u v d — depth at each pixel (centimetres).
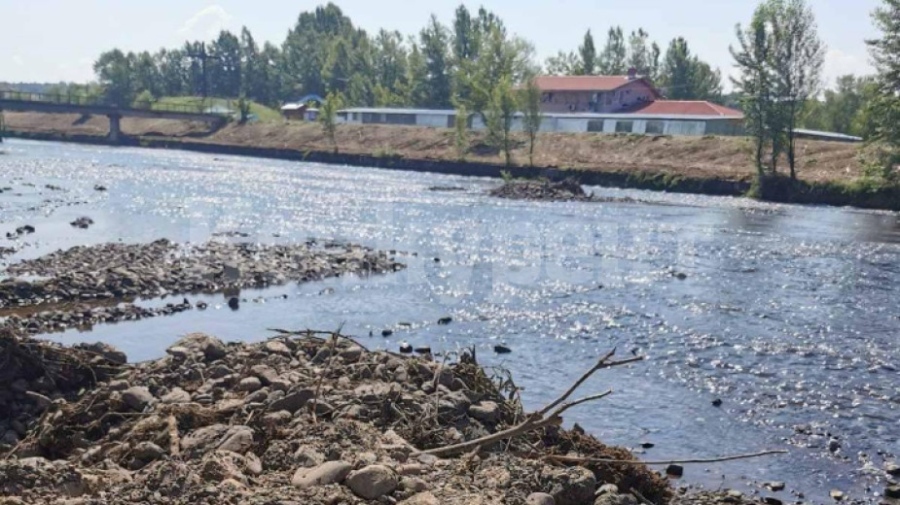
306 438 964
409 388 1235
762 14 6381
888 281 2870
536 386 1627
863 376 1744
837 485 1202
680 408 1520
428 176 7575
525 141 8950
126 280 2377
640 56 15150
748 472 1238
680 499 1100
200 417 1094
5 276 2428
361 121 11906
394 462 907
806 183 6056
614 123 9619
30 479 814
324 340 1525
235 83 18875
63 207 4212
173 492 794
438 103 13400
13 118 13512
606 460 1067
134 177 6238
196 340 1431
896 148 5662
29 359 1330
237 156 9900
